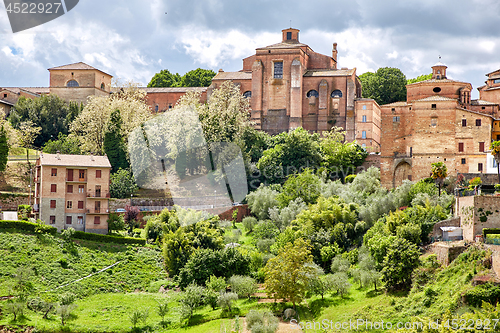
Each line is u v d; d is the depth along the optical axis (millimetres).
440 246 61500
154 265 80750
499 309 46469
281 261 66312
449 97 108000
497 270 53375
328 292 67188
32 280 71938
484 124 99188
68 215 88812
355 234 80750
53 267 75812
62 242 81812
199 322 63281
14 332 59719
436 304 54031
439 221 69312
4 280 70438
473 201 64562
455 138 100188
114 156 99938
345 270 69812
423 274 59625
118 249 83375
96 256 81125
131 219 88000
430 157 100812
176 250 78375
